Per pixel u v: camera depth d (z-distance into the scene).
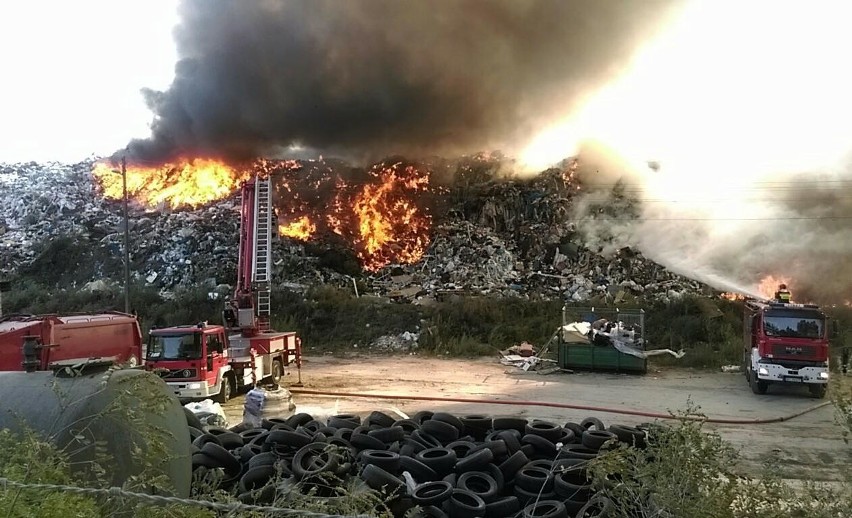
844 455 10.84
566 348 20.83
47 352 12.93
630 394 16.86
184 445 5.18
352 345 26.19
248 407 11.66
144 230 41.00
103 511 3.37
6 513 2.80
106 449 3.97
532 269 36.69
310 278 34.84
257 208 19.39
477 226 42.47
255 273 19.00
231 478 6.63
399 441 7.67
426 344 25.52
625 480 4.61
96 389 4.44
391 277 36.94
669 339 24.45
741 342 22.95
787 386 18.08
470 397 16.25
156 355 14.40
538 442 7.45
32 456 3.18
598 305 27.70
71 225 42.75
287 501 4.43
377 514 4.30
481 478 6.66
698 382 18.97
